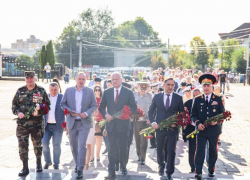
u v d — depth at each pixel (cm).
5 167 770
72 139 712
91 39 8294
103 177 678
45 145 768
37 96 679
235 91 2923
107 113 682
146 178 672
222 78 2692
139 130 859
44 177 668
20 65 5950
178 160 868
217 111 679
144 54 8781
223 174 752
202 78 693
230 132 1212
